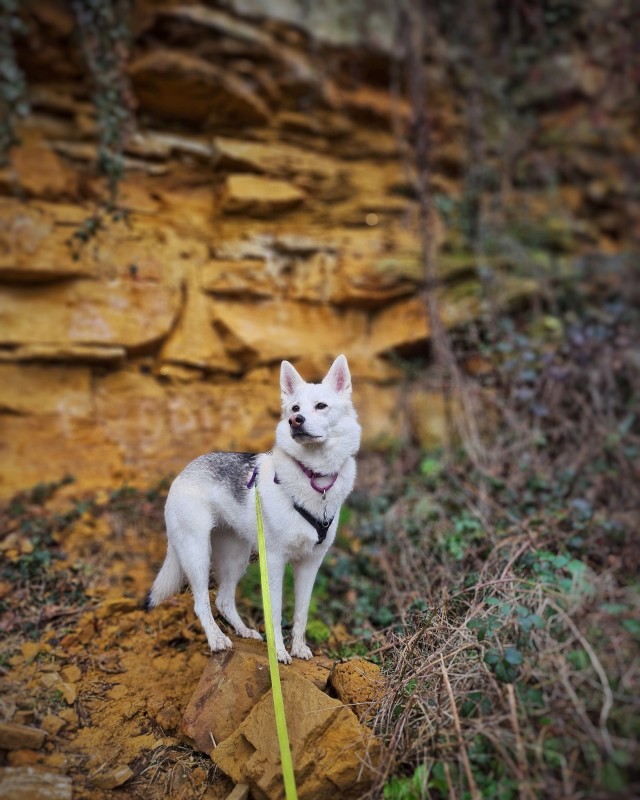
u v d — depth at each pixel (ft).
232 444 10.79
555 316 11.88
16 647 7.23
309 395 6.75
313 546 6.72
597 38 14.23
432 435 11.06
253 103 11.81
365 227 12.34
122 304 10.62
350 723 5.98
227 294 11.34
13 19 9.89
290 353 11.44
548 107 14.33
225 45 11.55
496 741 5.32
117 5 10.88
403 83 13.21
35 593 7.97
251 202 11.55
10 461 9.77
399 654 6.48
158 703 6.73
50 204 10.54
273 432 11.09
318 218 12.17
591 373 10.45
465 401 10.46
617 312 11.62
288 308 11.64
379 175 12.73
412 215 12.42
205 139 12.00
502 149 13.76
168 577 7.00
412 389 11.34
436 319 11.19
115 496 9.62
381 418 11.53
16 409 10.00
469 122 13.34
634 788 4.95
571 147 14.48
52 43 10.92
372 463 10.87
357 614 8.12
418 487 10.16
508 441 10.17
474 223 12.66
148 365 10.96
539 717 5.40
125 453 10.41
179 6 11.23
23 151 10.64
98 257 10.56
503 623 5.91
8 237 10.02
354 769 5.71
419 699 5.88
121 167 10.46
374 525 9.36
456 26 13.58
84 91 11.30
